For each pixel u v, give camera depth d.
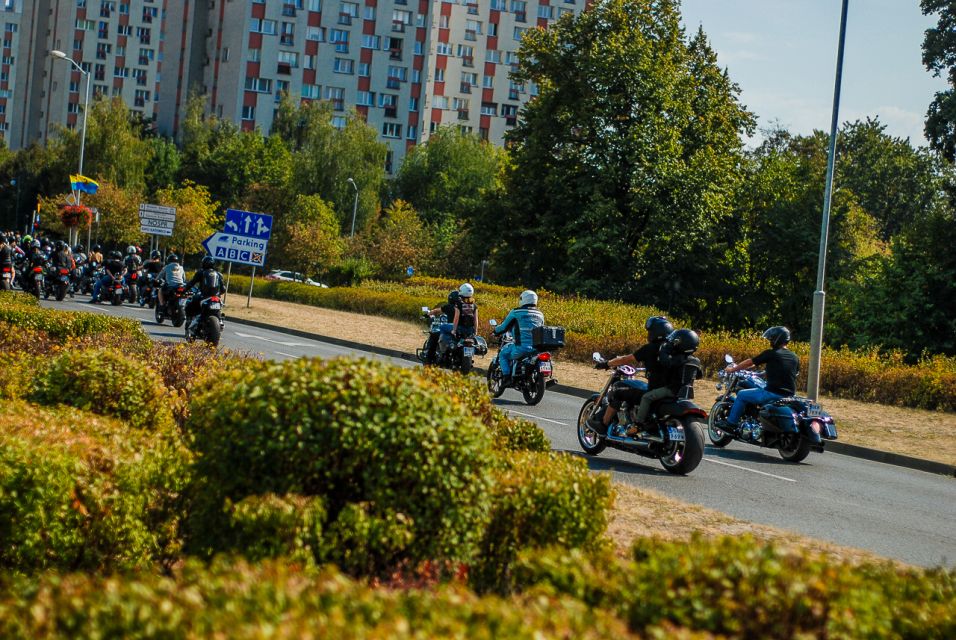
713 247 52.41
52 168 86.00
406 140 106.56
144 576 3.50
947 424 19.19
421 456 5.18
